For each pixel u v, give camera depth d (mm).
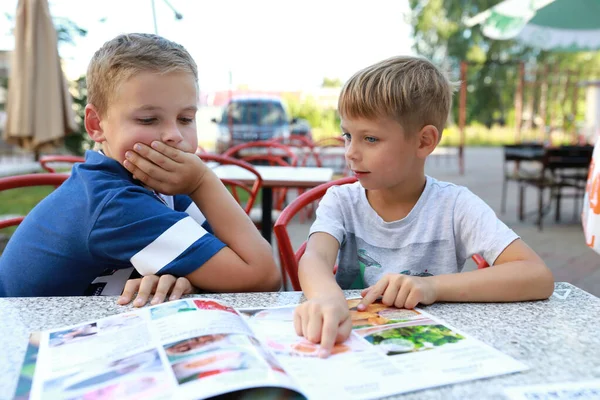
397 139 1114
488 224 1132
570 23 6312
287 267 1261
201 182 1143
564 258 3719
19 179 1560
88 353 639
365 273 1244
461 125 9625
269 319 776
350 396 546
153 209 1021
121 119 1067
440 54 27125
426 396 551
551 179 4887
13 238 1158
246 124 8070
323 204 1298
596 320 782
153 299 871
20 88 4375
